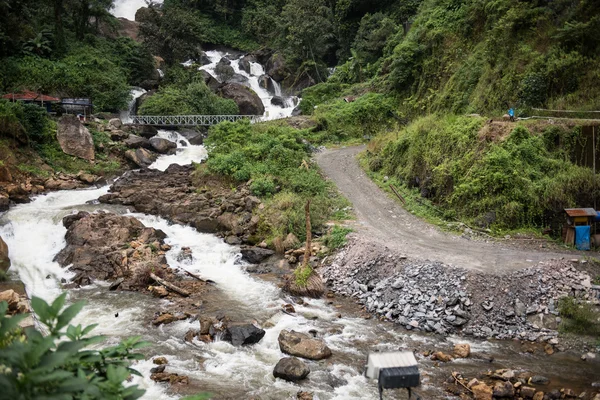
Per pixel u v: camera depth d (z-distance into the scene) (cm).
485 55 3303
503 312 1537
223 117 4556
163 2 6944
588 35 2708
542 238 2059
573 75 2680
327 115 4203
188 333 1461
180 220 2527
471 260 1809
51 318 449
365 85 4844
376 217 2417
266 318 1602
